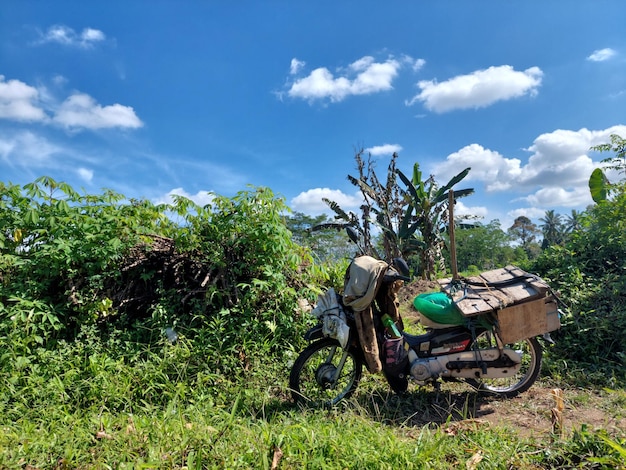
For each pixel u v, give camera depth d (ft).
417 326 22.56
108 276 17.79
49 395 13.32
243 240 18.34
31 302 15.84
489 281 15.12
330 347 14.83
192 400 13.30
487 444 10.88
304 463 9.76
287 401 14.47
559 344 18.15
